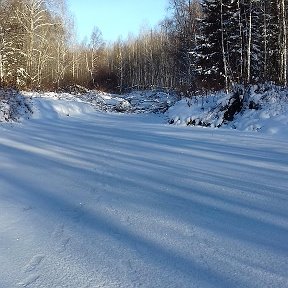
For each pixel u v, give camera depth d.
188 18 35.44
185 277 2.84
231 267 3.00
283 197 5.09
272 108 15.13
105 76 65.81
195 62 27.52
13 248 3.42
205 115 16.91
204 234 3.73
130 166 7.32
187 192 5.34
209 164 7.55
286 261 3.12
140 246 3.44
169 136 12.67
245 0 25.39
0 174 6.54
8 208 4.62
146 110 29.17
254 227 3.94
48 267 3.04
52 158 8.22
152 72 57.59
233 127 15.42
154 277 2.84
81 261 3.14
